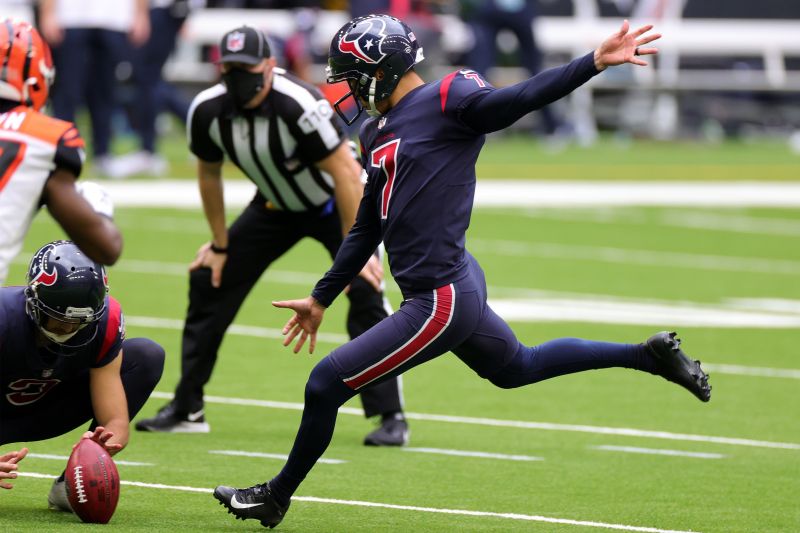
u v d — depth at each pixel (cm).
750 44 10444
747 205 7300
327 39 9188
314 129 2698
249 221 2877
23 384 2105
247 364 3531
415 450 2759
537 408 3192
